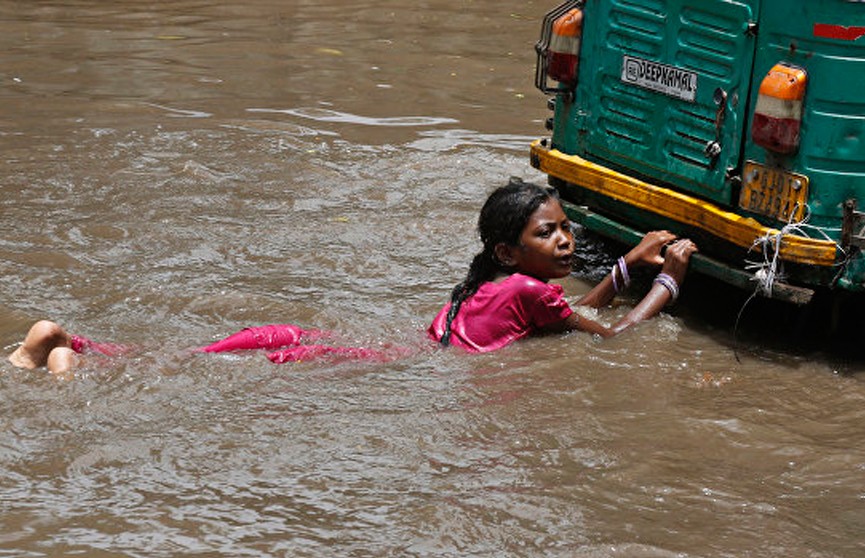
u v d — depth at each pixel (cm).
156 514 886
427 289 1361
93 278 1345
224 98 2166
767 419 1080
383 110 2131
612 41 1352
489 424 1039
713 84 1242
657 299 1282
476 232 1544
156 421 1020
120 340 1185
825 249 1163
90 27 2677
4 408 1023
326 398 1077
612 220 1395
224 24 2747
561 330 1224
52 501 899
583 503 920
